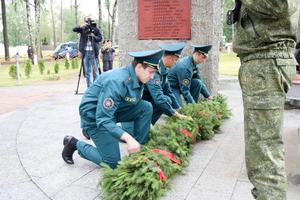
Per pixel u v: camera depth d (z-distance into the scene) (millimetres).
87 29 9094
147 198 2832
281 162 2277
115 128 3188
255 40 2268
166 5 5836
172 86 5363
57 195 3174
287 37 2277
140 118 3811
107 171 3010
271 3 2139
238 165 3738
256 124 2287
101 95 3270
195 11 5793
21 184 3441
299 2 2254
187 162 3715
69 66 22594
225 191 3143
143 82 3404
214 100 5672
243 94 2361
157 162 3076
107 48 15062
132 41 6102
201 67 6020
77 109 6719
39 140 4770
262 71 2262
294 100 5465
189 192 3127
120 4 6098
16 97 9648
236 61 24141
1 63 28500
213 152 4152
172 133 3826
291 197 2996
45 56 38844
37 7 35938
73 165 3840
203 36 5828
